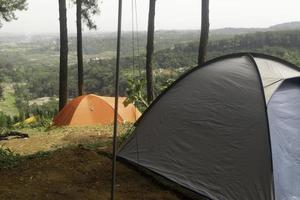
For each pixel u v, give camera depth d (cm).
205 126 588
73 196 541
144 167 639
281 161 505
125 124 1262
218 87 595
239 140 540
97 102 1348
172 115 637
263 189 495
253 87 555
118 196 551
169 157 618
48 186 575
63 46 1611
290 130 529
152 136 654
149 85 1605
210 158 565
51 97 8525
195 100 615
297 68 609
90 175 629
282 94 551
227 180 534
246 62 590
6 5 2083
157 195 562
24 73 11556
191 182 574
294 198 491
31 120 1823
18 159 715
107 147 803
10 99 7769
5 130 1481
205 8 1359
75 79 5503
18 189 557
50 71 12131
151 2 1593
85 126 1259
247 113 545
